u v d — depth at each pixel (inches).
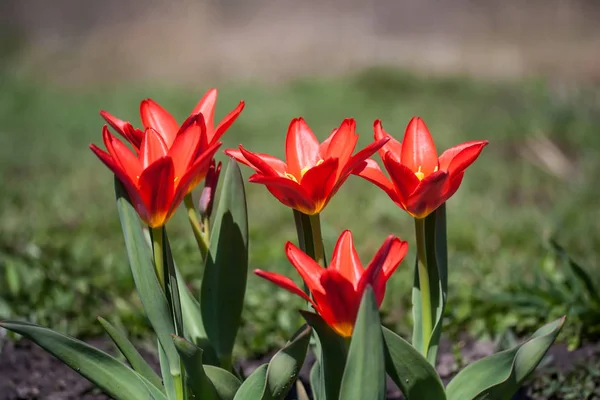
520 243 254.2
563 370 164.1
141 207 103.3
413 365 104.3
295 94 597.3
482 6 993.5
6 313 195.2
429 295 111.0
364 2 1065.5
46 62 829.2
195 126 103.8
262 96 589.9
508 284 200.2
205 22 984.9
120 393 109.7
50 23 1077.8
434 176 98.6
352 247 102.1
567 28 901.8
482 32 932.6
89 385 167.5
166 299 107.2
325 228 269.4
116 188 105.5
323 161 101.8
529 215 283.4
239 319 121.3
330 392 103.3
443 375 169.9
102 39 933.2
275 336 191.3
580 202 300.8
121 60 826.2
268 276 94.8
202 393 108.5
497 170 361.4
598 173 343.0
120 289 216.4
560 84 538.3
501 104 520.7
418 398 105.9
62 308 199.8
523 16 952.9
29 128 505.7
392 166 100.0
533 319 183.8
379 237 269.3
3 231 268.7
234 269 119.1
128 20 1048.2
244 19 1070.4
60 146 444.1
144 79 743.7
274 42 895.7
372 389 94.7
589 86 550.0
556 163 366.3
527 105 495.8
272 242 257.3
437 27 975.6
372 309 92.7
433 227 111.0
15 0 1093.1
